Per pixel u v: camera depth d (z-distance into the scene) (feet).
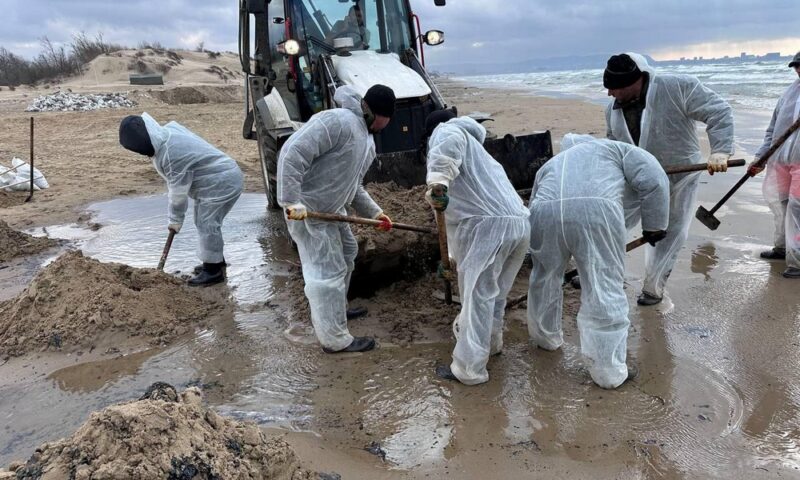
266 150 23.35
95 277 14.75
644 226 11.33
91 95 83.46
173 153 15.79
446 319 13.88
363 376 11.68
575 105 62.28
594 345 10.69
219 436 7.16
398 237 14.23
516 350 12.50
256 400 10.94
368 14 21.53
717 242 18.20
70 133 52.70
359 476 8.68
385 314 14.37
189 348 13.15
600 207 10.44
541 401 10.53
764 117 42.37
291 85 21.53
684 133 13.55
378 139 19.03
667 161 13.80
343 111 11.89
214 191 16.46
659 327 13.11
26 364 12.69
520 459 8.98
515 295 15.17
